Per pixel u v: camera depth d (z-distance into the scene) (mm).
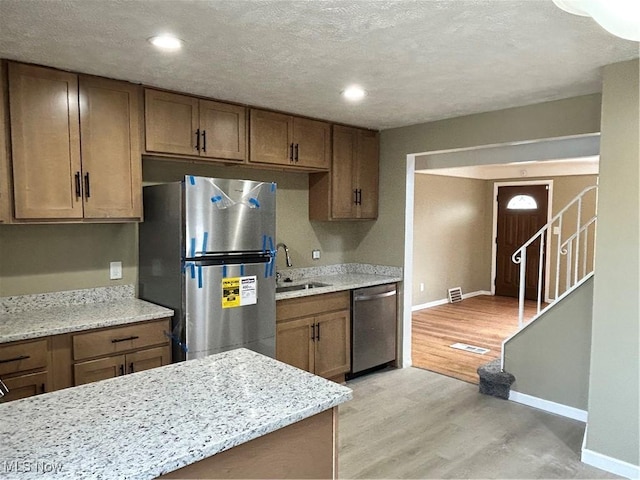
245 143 3525
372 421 3328
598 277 2676
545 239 7711
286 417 1312
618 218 2590
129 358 2732
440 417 3396
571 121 3287
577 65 2602
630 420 2598
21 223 2570
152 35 2174
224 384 1556
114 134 2857
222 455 1235
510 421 3326
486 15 1956
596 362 2707
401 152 4406
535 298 7852
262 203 3223
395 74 2773
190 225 2848
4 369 2311
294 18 1983
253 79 2873
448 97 3297
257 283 3213
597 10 1196
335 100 3396
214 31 2129
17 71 2494
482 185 8469
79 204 2734
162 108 3061
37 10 1898
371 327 4273
